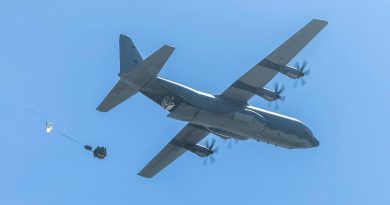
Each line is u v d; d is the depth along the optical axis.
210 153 175.62
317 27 147.00
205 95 156.50
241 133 161.88
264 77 157.00
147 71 147.25
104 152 147.12
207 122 158.00
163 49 143.62
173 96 152.62
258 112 162.12
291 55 152.75
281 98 160.62
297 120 167.38
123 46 158.12
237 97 160.50
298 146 166.75
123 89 155.50
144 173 178.75
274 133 163.12
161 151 175.50
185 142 175.00
